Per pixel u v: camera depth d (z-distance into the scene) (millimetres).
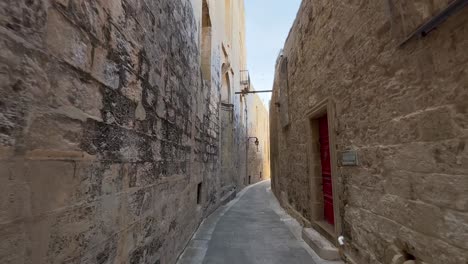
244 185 16250
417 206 1867
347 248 3137
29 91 930
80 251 1236
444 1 1500
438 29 1657
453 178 1548
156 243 2449
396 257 2055
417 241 1865
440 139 1650
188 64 4117
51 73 1045
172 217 3076
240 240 4281
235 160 12289
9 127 845
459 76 1508
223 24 10086
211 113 7184
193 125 4617
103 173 1472
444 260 1612
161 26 2615
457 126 1522
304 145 5105
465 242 1465
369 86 2559
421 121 1820
